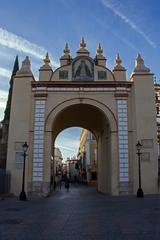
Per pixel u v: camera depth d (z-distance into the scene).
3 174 23.78
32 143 26.36
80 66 28.09
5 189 24.11
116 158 26.17
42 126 26.70
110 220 11.17
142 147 25.98
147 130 26.36
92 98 27.33
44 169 25.92
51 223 10.58
